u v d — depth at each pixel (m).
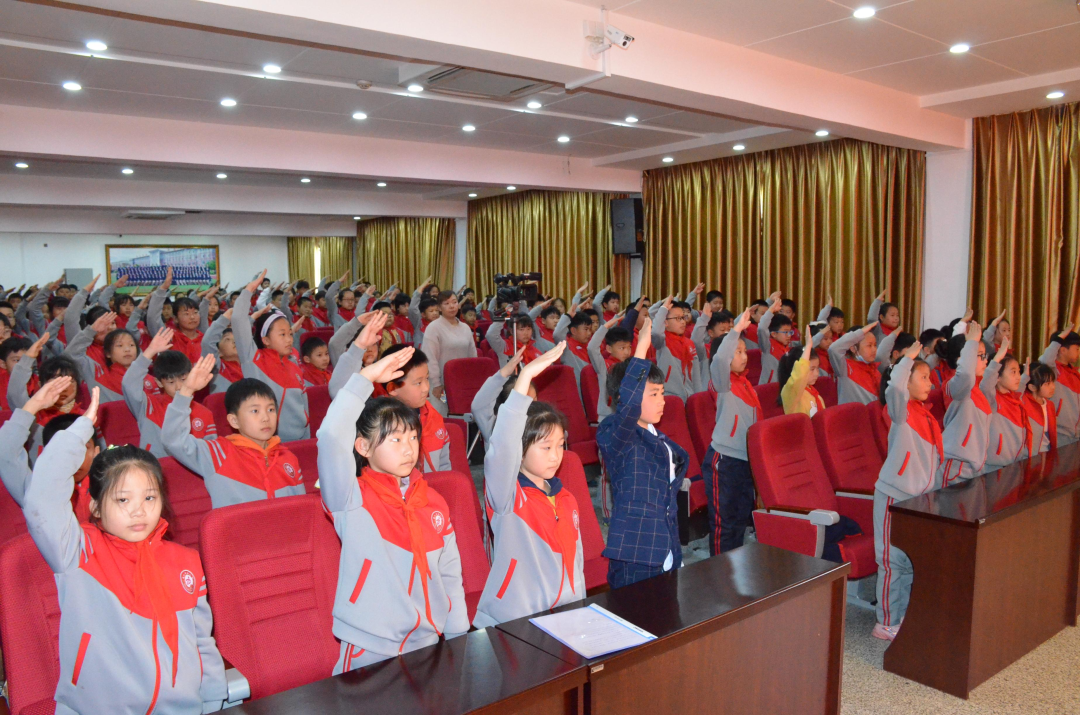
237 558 1.86
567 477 2.68
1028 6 3.77
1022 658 2.90
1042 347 5.96
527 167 8.22
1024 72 5.02
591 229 10.17
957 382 3.28
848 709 2.54
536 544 2.05
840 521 3.19
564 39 3.64
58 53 4.33
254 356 4.04
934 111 5.91
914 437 2.98
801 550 2.91
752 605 1.80
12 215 12.18
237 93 5.34
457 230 12.76
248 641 1.84
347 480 1.75
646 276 9.20
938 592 2.65
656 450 2.31
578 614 1.74
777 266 7.86
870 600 3.43
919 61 4.75
